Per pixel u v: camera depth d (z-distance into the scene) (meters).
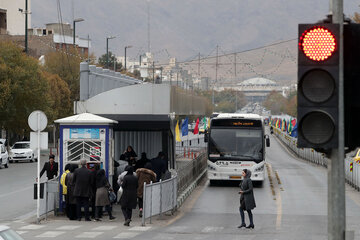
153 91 32.97
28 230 22.11
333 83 7.93
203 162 50.28
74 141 25.98
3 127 72.12
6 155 59.44
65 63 97.12
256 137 39.62
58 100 86.75
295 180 45.28
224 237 20.81
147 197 23.67
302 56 8.00
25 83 68.94
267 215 26.94
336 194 8.30
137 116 30.98
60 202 26.16
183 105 45.06
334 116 7.92
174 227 23.22
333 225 8.40
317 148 8.18
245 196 23.02
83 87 39.38
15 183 42.91
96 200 24.56
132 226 23.36
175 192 28.00
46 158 76.75
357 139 8.32
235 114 41.75
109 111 33.28
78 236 20.77
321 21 8.47
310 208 29.45
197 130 60.84
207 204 31.19
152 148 35.91
